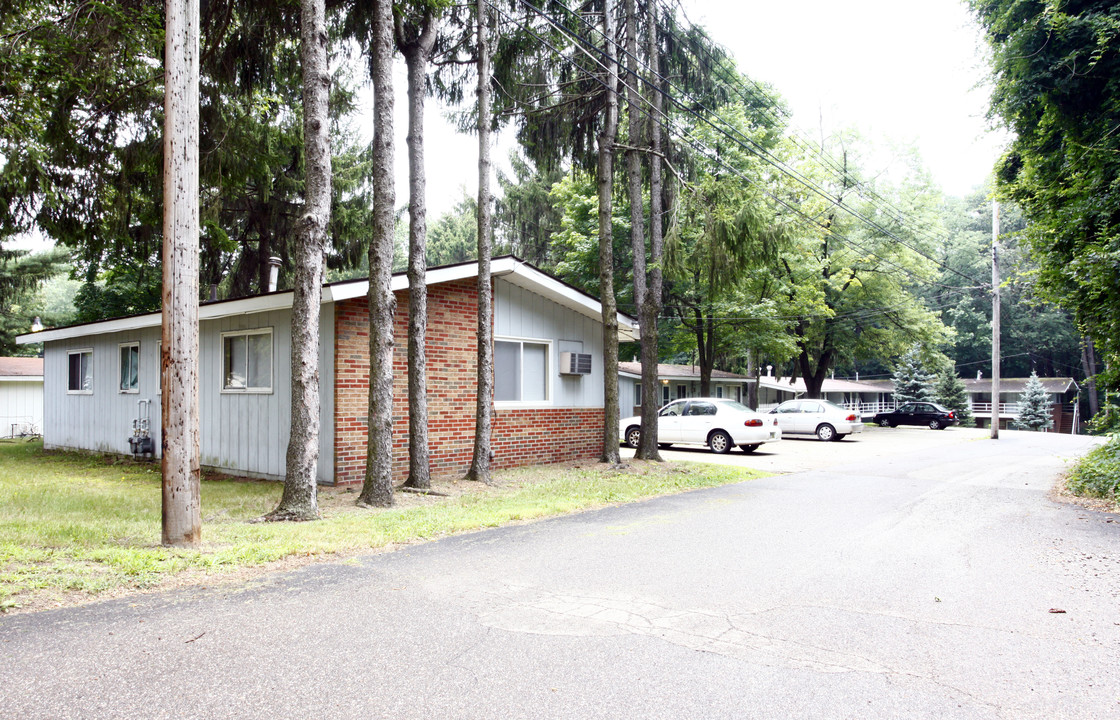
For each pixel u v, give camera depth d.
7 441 22.00
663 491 10.69
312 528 7.25
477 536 7.15
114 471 13.00
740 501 9.77
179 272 6.28
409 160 10.38
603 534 7.29
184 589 5.06
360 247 22.67
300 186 21.05
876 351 38.31
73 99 9.69
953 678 3.60
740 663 3.76
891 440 25.97
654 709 3.19
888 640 4.16
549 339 14.39
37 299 39.47
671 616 4.56
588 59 14.13
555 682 3.47
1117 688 3.49
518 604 4.77
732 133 21.34
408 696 3.29
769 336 25.97
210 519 7.93
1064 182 13.02
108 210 10.91
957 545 6.91
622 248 25.64
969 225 57.88
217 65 9.95
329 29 10.66
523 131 14.53
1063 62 11.61
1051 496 10.56
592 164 15.52
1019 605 4.89
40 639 3.97
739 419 18.53
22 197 10.65
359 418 11.00
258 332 12.07
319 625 4.29
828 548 6.69
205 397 13.30
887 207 31.89
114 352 15.90
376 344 9.18
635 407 31.00
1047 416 47.47
